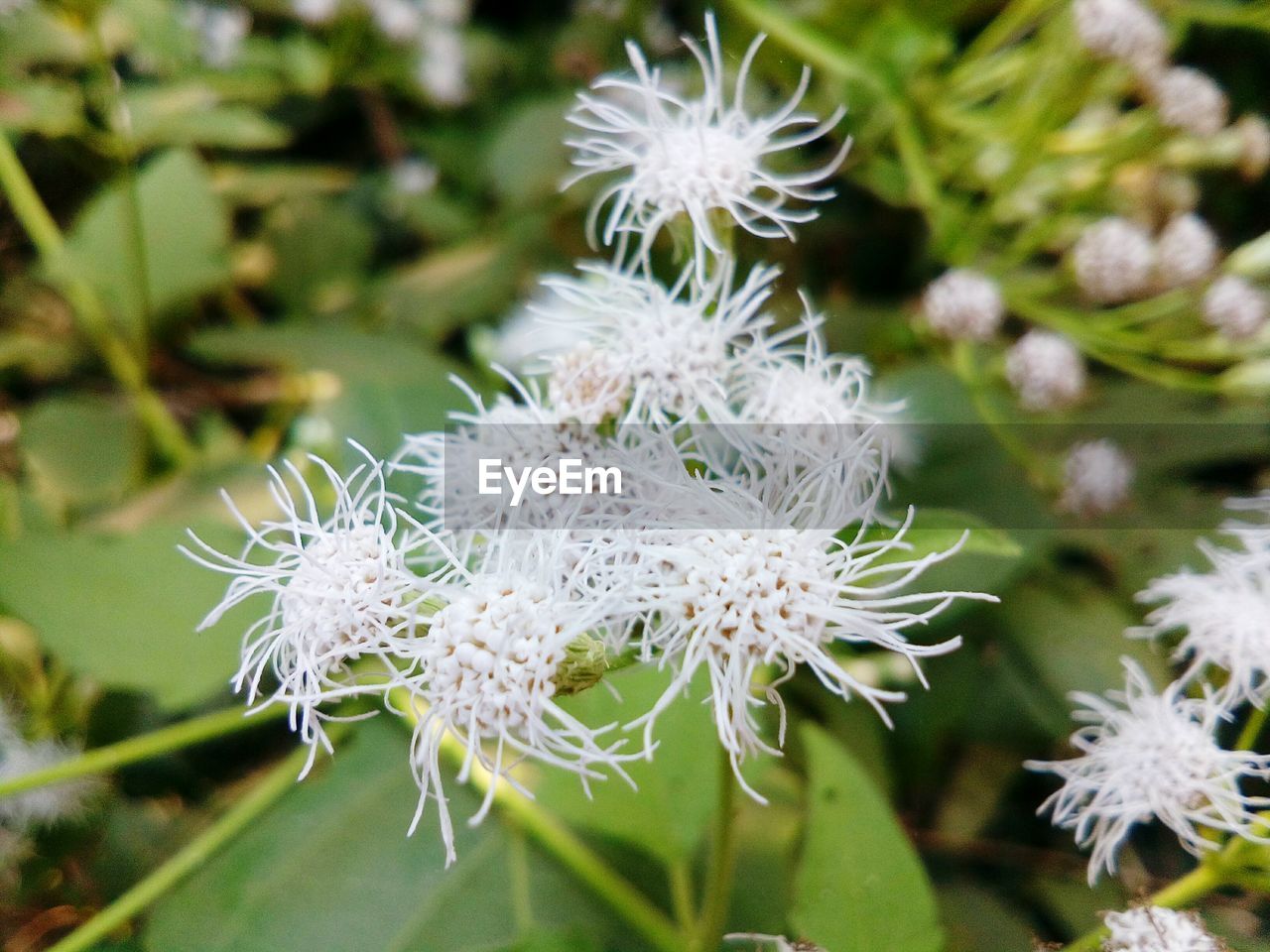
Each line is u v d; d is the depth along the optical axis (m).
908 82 0.11
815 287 0.13
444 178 0.17
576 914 0.08
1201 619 0.07
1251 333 0.11
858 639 0.06
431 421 0.10
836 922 0.07
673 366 0.07
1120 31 0.10
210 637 0.09
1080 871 0.09
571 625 0.06
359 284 0.15
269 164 0.18
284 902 0.08
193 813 0.10
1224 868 0.07
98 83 0.13
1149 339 0.11
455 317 0.13
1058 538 0.10
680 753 0.08
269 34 0.18
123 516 0.10
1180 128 0.11
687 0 0.15
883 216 0.13
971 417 0.11
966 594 0.06
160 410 0.12
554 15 0.18
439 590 0.06
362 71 0.17
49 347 0.13
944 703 0.09
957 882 0.09
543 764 0.08
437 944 0.08
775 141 0.12
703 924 0.07
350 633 0.06
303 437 0.11
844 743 0.09
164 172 0.13
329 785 0.09
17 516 0.11
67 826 0.09
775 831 0.09
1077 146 0.11
